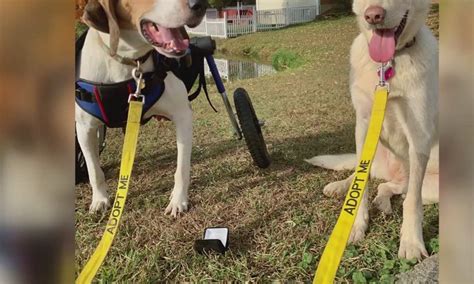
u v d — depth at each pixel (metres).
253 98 2.55
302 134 1.84
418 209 1.04
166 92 1.17
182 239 1.11
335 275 0.88
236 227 1.15
